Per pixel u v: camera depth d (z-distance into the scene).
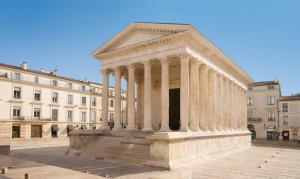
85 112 65.50
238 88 42.78
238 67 38.50
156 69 36.84
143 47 28.81
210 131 28.73
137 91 37.84
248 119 67.19
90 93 67.06
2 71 49.69
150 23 28.22
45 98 56.59
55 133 58.69
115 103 31.17
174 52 26.09
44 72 58.56
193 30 25.20
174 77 35.25
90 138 29.67
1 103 49.03
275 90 64.81
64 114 60.41
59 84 59.88
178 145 21.00
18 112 51.91
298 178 17.27
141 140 24.75
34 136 54.66
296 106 62.03
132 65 29.95
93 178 9.12
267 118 65.19
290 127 62.19
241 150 37.72
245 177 17.33
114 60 32.06
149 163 20.36
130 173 17.72
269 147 44.38
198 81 27.45
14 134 51.25
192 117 26.69
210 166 21.73
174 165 19.59
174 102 35.16
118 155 23.48
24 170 10.76
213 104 30.42
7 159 15.03
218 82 33.25
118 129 30.23
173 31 26.48
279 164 23.14
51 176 9.44
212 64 31.03
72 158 25.17
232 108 37.84
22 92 52.50
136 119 37.41
